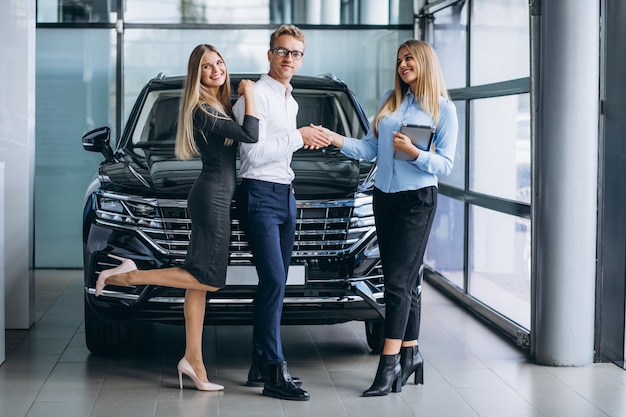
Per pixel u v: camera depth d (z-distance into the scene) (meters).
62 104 8.42
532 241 5.09
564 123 4.88
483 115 6.32
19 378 4.68
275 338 4.39
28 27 5.81
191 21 8.49
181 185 4.64
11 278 5.79
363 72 8.66
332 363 5.02
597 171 5.00
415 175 4.37
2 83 5.81
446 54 7.47
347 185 4.72
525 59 5.50
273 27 8.55
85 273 4.70
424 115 4.40
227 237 4.36
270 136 4.34
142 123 5.58
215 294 4.52
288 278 4.56
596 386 4.61
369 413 4.15
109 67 8.43
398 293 4.39
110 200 4.68
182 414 4.12
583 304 4.97
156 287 4.52
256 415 4.11
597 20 4.89
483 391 4.52
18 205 5.79
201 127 4.23
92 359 5.06
